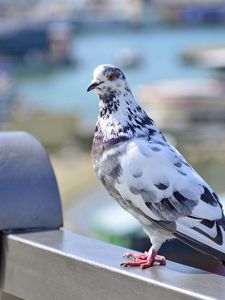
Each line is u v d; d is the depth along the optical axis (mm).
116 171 3973
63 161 41219
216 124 48688
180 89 58062
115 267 3400
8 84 68125
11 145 3980
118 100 4059
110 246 3691
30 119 48688
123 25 148375
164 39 134875
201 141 46156
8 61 105188
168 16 150375
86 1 154875
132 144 3969
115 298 3363
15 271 3811
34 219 3895
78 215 24328
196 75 93250
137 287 3279
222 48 95688
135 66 103688
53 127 47062
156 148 3959
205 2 150500
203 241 3764
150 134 4062
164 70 98938
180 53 104188
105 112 4090
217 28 146875
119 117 4051
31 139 4062
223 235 3770
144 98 54156
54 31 108000
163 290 3178
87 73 100062
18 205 3867
